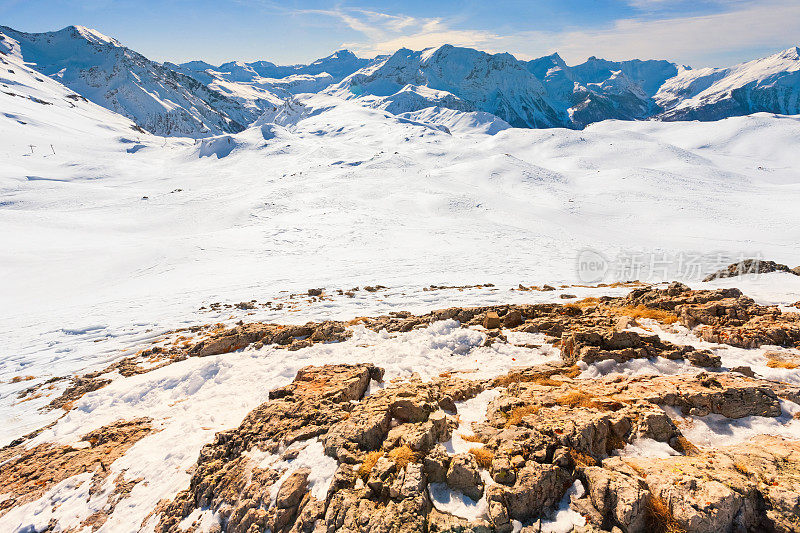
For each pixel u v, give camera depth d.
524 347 17.20
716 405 10.26
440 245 64.31
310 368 15.04
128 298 35.75
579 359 14.44
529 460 8.14
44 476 11.24
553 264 48.28
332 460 9.10
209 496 9.19
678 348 14.50
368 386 14.23
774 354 13.79
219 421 13.12
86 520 9.52
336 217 84.88
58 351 23.55
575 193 135.25
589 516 7.26
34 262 50.91
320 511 7.89
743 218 93.25
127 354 22.16
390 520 7.23
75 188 132.12
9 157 173.75
